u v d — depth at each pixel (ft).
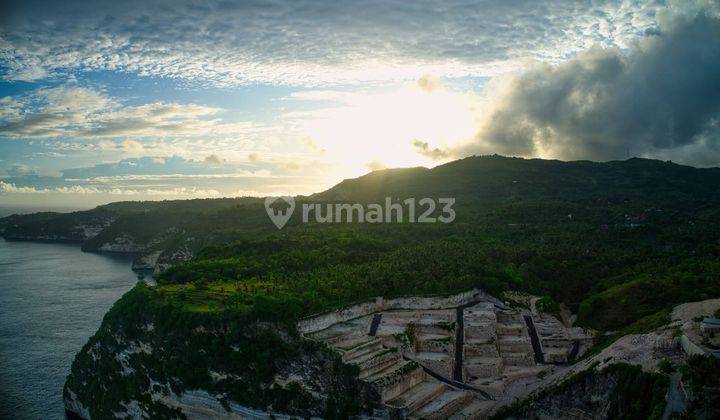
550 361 628.28
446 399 541.75
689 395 406.21
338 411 526.57
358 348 569.23
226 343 598.75
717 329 460.14
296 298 623.77
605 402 466.70
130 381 654.12
